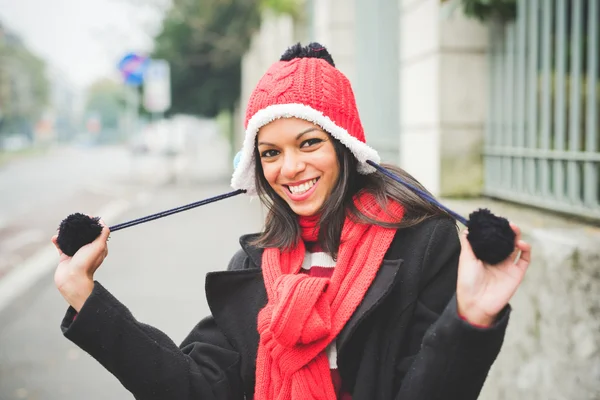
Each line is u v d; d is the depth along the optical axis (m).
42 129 81.38
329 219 1.51
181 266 6.70
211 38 18.98
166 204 12.28
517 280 1.21
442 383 1.23
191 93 21.75
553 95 3.60
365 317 1.38
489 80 4.16
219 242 8.00
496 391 3.12
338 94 1.49
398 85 5.68
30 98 80.62
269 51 16.25
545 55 3.54
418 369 1.28
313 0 10.26
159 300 5.45
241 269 1.63
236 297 1.56
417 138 4.62
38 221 11.12
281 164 1.50
